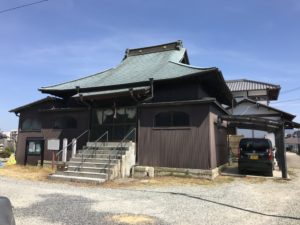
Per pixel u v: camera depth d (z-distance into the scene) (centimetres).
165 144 1169
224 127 1464
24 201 668
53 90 1495
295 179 1130
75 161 1179
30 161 1510
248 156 1199
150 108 1230
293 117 2017
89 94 1329
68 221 518
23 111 1611
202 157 1089
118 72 1616
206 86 1370
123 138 1275
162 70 1393
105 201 683
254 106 2106
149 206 642
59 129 1447
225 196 770
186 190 852
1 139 3503
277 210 628
